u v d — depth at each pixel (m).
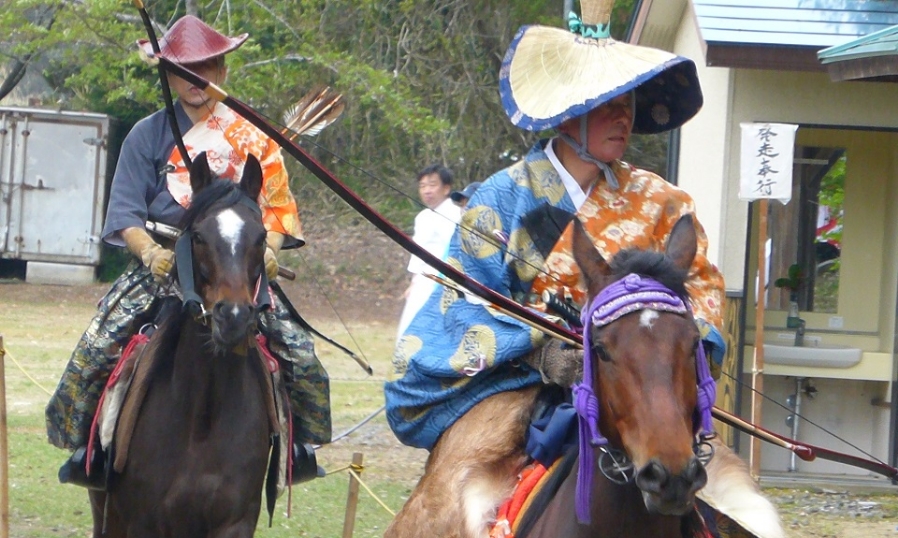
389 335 41.94
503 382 9.84
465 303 9.98
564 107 9.66
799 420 24.41
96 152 52.00
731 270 23.34
